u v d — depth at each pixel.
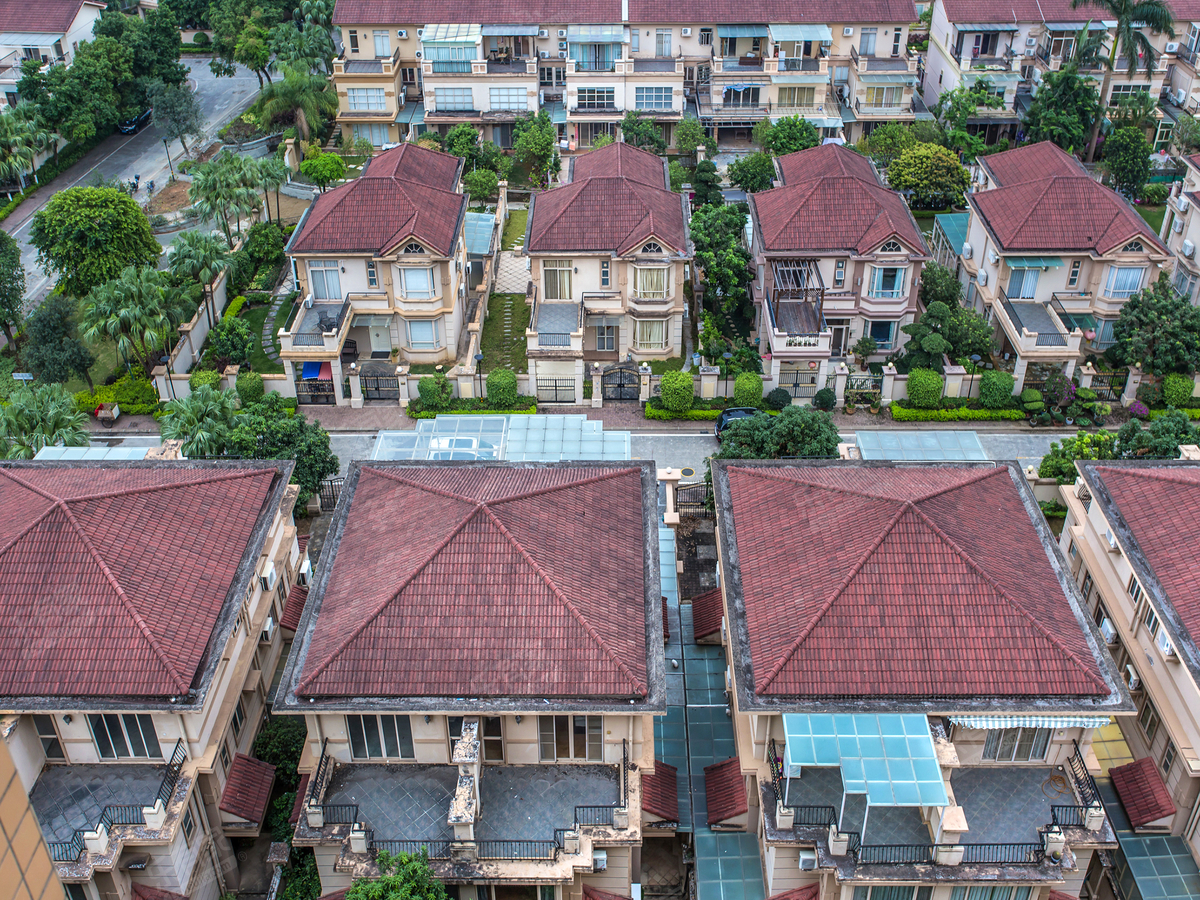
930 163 82.62
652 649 35.09
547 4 94.06
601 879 35.06
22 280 71.25
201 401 53.19
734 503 40.75
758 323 69.31
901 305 66.00
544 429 49.94
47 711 33.59
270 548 41.19
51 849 33.28
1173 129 90.25
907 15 93.88
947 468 41.34
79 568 35.91
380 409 65.38
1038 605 35.53
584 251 66.06
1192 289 69.31
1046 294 67.25
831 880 33.25
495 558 35.78
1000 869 32.25
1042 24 94.56
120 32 98.38
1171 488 40.06
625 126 88.88
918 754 31.75
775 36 91.31
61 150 95.00
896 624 34.59
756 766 34.84
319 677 33.84
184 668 34.53
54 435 53.75
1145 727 38.94
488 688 33.56
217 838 37.47
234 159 75.81
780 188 70.94
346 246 65.38
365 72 92.88
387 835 33.75
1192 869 35.50
